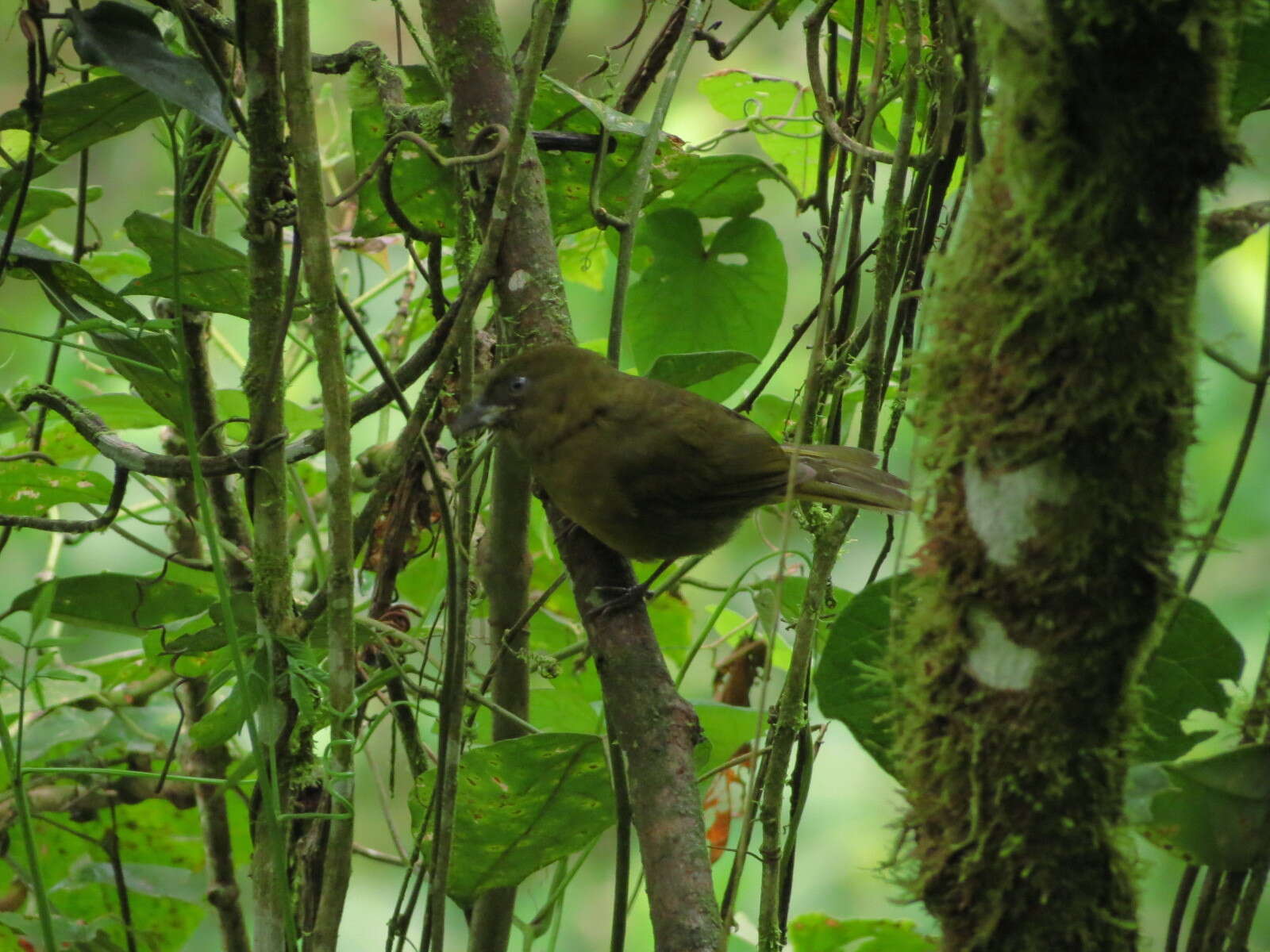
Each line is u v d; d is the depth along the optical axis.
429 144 5.42
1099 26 2.96
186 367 4.52
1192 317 3.18
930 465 3.46
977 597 3.33
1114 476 3.16
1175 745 4.38
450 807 4.93
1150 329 3.10
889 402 7.13
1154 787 3.93
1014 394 3.20
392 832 5.92
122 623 6.02
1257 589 10.72
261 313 5.13
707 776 5.37
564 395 6.21
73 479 5.84
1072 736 3.26
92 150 12.14
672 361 5.86
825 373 5.39
